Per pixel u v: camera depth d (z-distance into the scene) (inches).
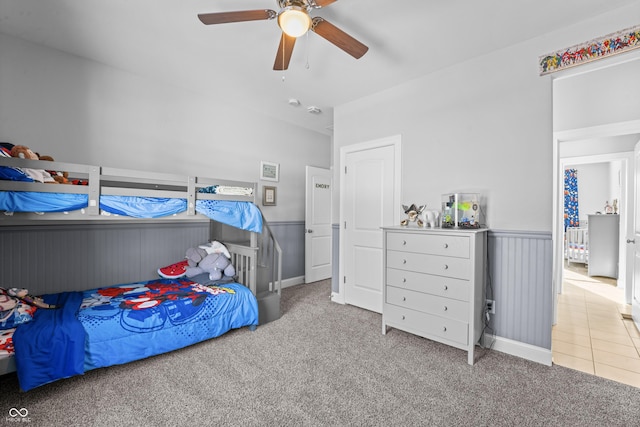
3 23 86.0
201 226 136.3
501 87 96.3
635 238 117.3
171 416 63.1
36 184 72.3
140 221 119.0
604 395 71.7
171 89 127.2
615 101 110.8
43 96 98.4
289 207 179.2
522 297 92.1
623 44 76.0
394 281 104.0
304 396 70.6
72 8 78.8
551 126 87.6
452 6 76.0
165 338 86.4
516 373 81.7
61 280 101.7
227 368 82.7
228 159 147.8
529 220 91.2
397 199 124.3
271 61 106.1
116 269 113.4
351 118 143.6
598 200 251.1
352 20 82.0
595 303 144.9
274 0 75.9
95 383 74.8
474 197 96.2
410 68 109.7
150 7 78.4
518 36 89.3
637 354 93.4
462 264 87.7
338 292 146.8
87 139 107.0
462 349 92.4
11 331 69.1
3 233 91.7
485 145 99.8
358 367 84.0
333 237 150.4
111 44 96.9
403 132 122.6
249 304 106.7
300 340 101.4
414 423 61.9
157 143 123.7
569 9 77.0
